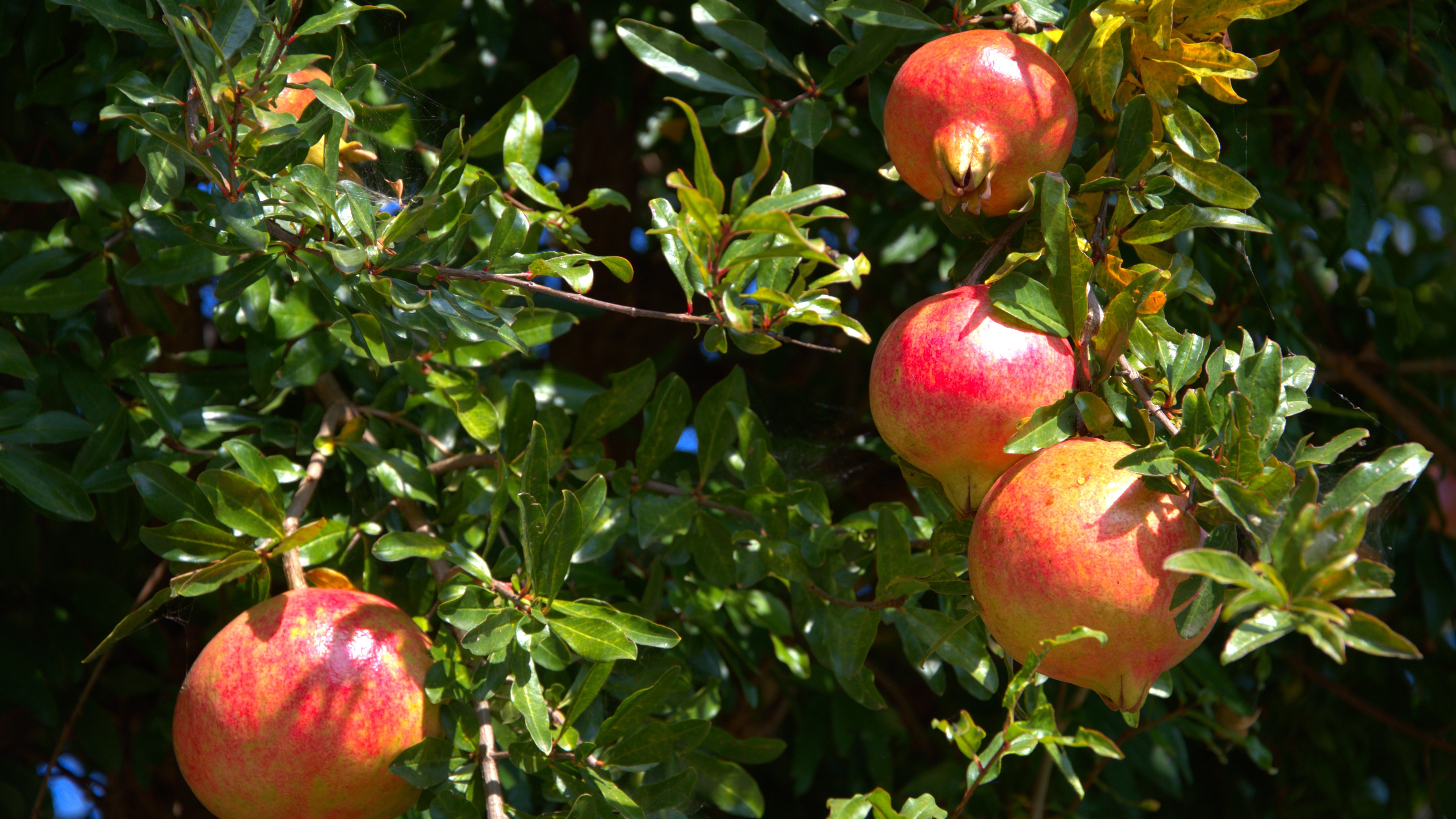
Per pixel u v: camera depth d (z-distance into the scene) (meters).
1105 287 1.35
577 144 3.29
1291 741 2.88
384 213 1.51
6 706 2.48
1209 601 1.00
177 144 1.27
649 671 1.81
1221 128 2.27
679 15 2.53
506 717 1.52
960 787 2.60
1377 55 2.31
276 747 1.20
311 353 1.96
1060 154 1.27
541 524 1.38
